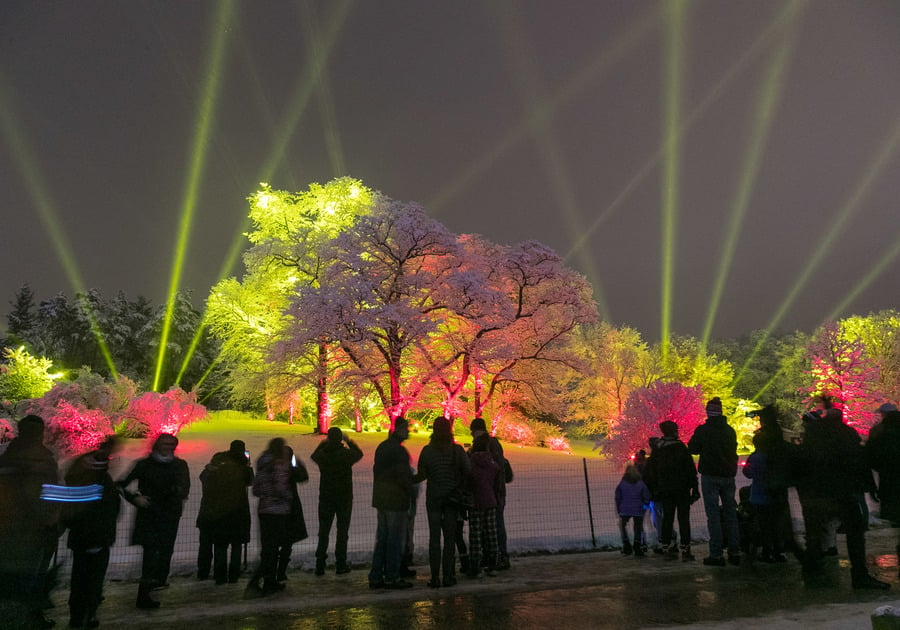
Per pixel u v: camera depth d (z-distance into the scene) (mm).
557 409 36219
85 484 6035
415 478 7801
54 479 5965
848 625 5387
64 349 65375
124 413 27516
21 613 5695
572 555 9828
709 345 88062
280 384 35062
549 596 6832
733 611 6035
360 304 27875
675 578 7785
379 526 7551
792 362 64812
